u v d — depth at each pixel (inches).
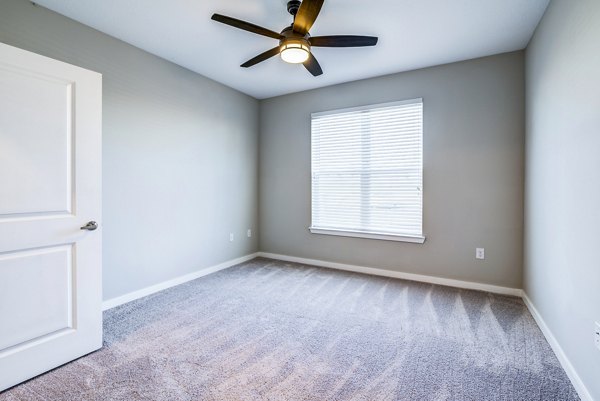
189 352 76.4
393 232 137.4
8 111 62.6
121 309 102.3
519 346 79.4
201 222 139.1
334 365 71.1
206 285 127.1
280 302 109.3
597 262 54.8
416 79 130.8
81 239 74.0
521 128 112.9
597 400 54.3
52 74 68.6
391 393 61.4
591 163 57.2
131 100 108.6
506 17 90.7
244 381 65.1
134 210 110.7
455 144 124.0
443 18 91.6
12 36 80.0
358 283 129.9
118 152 105.1
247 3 84.7
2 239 61.9
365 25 95.5
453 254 126.0
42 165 67.6
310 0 68.8
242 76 139.3
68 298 72.1
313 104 157.6
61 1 83.1
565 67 70.4
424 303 108.2
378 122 139.9
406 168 134.1
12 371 63.0
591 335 56.8
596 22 55.4
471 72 120.4
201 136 138.1
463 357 74.4
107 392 61.6
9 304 63.1
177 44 108.5
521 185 113.5
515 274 115.4
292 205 166.6
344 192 149.8
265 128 174.9
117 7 86.2
